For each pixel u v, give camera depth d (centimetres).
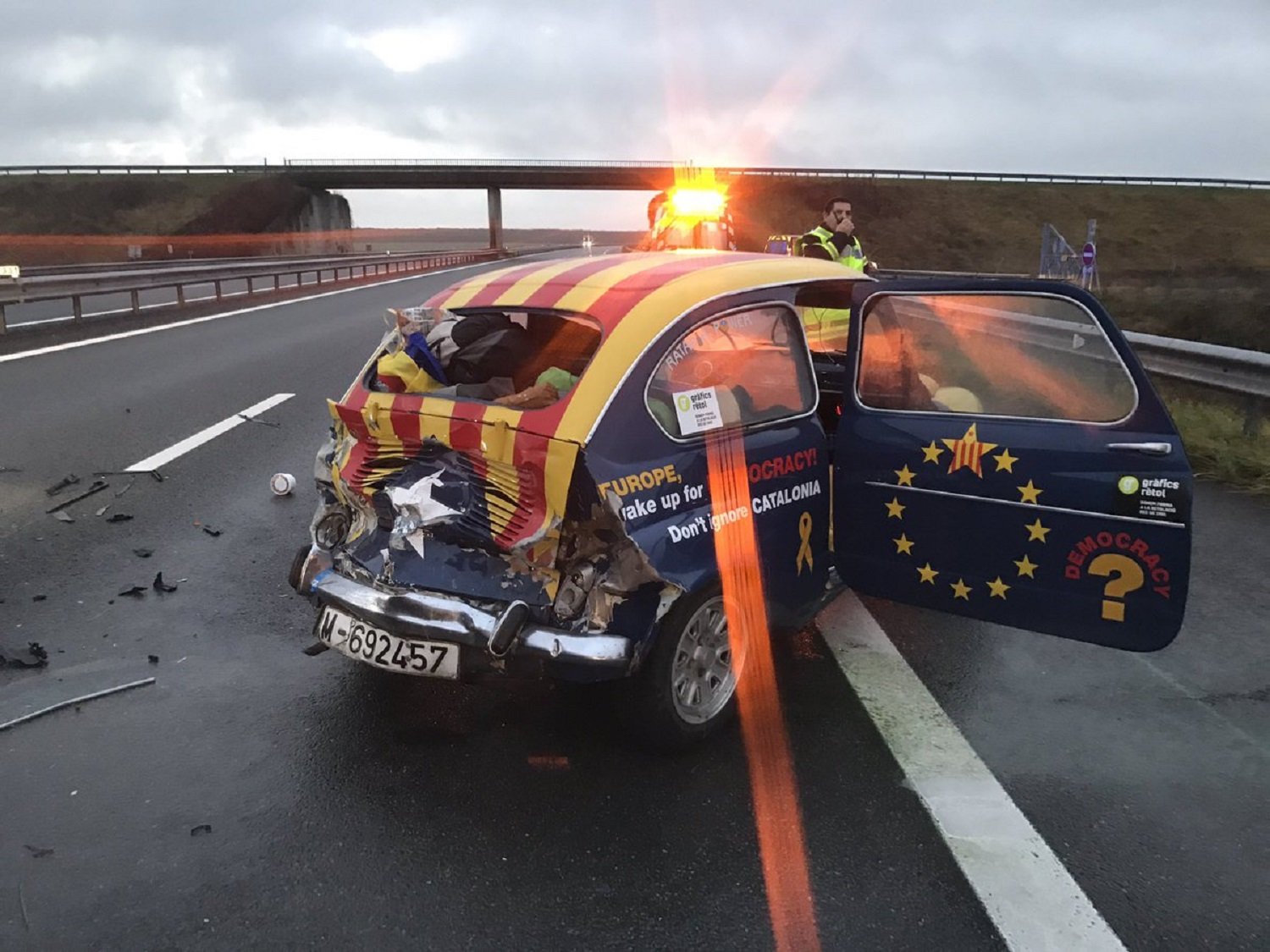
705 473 311
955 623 430
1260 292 2397
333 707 346
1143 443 305
